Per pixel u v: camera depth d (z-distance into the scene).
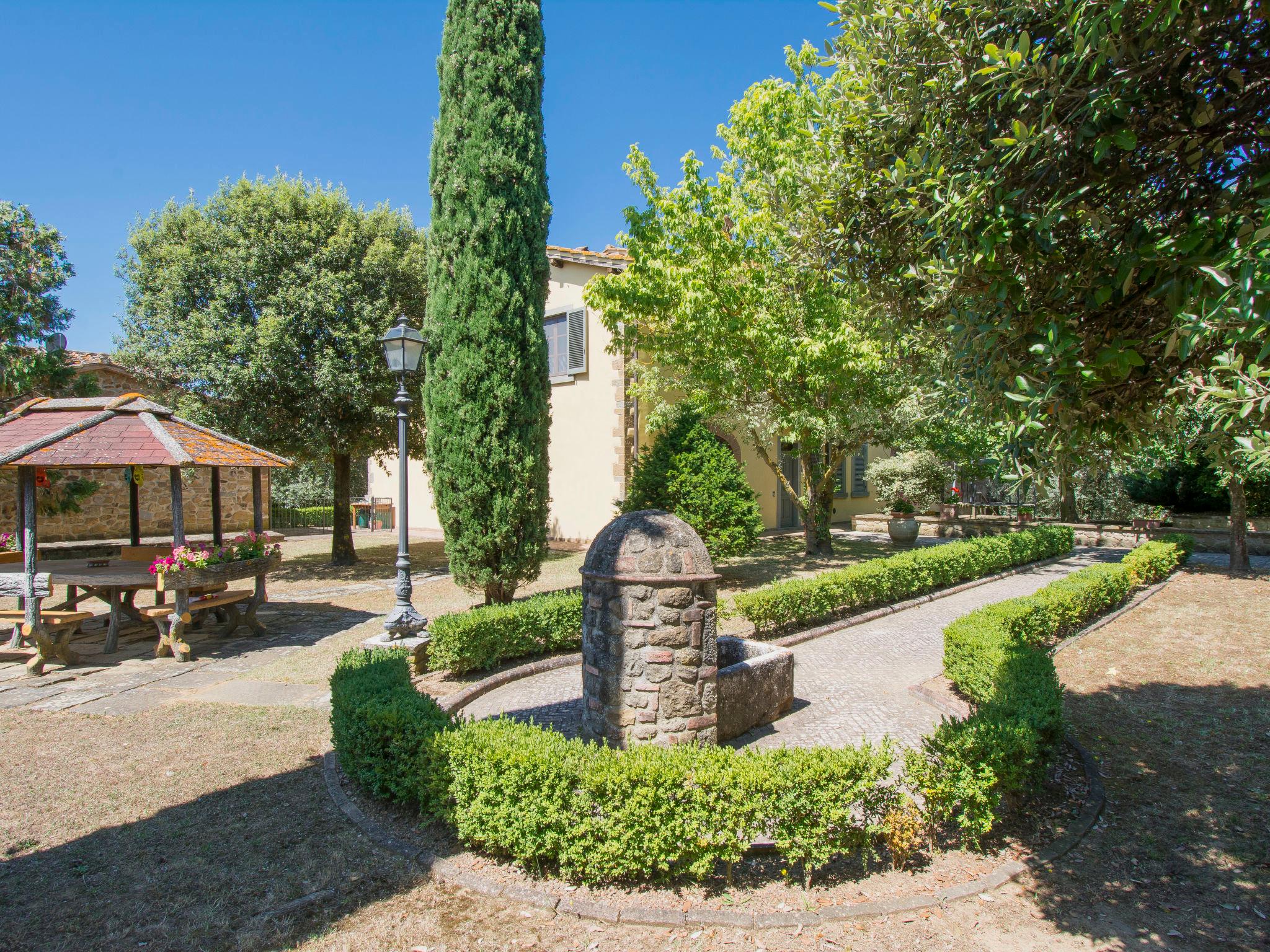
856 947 3.02
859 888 3.44
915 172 3.38
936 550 11.61
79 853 3.75
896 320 4.14
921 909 3.29
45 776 4.70
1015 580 12.78
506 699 6.39
